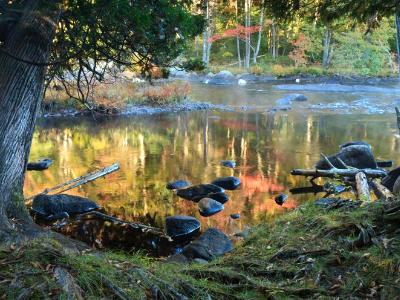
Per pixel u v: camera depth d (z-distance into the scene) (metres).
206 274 3.45
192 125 15.39
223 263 3.80
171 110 18.39
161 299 2.85
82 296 2.61
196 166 10.20
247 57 34.25
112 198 7.97
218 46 38.94
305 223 4.37
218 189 8.27
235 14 10.34
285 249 3.79
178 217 6.63
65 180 9.05
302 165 10.27
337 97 22.27
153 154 11.28
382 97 22.08
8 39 4.59
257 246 4.14
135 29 5.02
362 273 3.21
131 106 18.14
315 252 3.62
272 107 19.38
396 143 12.51
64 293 2.51
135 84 19.52
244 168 10.05
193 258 5.15
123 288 2.78
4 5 4.66
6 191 4.60
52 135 13.52
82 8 4.62
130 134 13.82
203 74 30.52
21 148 4.70
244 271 3.59
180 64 6.11
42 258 2.83
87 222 6.85
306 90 25.06
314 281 3.25
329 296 3.04
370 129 14.45
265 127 14.98
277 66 32.06
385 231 3.69
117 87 17.95
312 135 13.61
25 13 4.60
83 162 10.46
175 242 6.21
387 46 30.09
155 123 15.77
